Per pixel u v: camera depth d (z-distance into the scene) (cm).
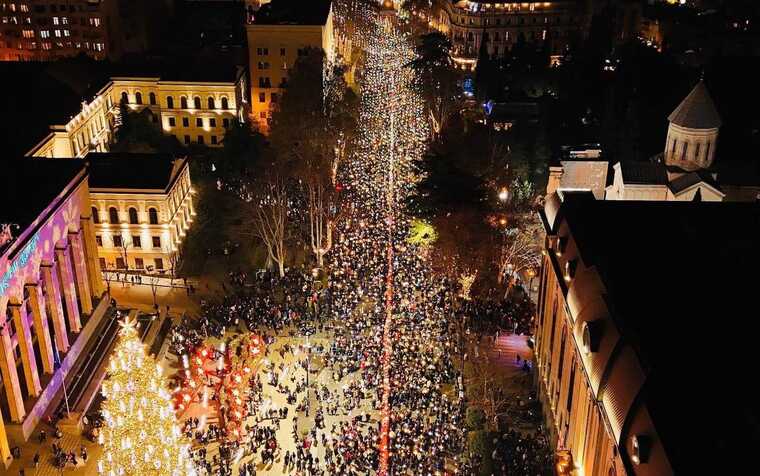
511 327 7562
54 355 6781
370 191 10356
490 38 16950
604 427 4528
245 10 16625
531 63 14150
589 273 5253
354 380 6675
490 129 10812
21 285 6122
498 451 5759
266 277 8569
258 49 13300
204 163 11275
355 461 5659
